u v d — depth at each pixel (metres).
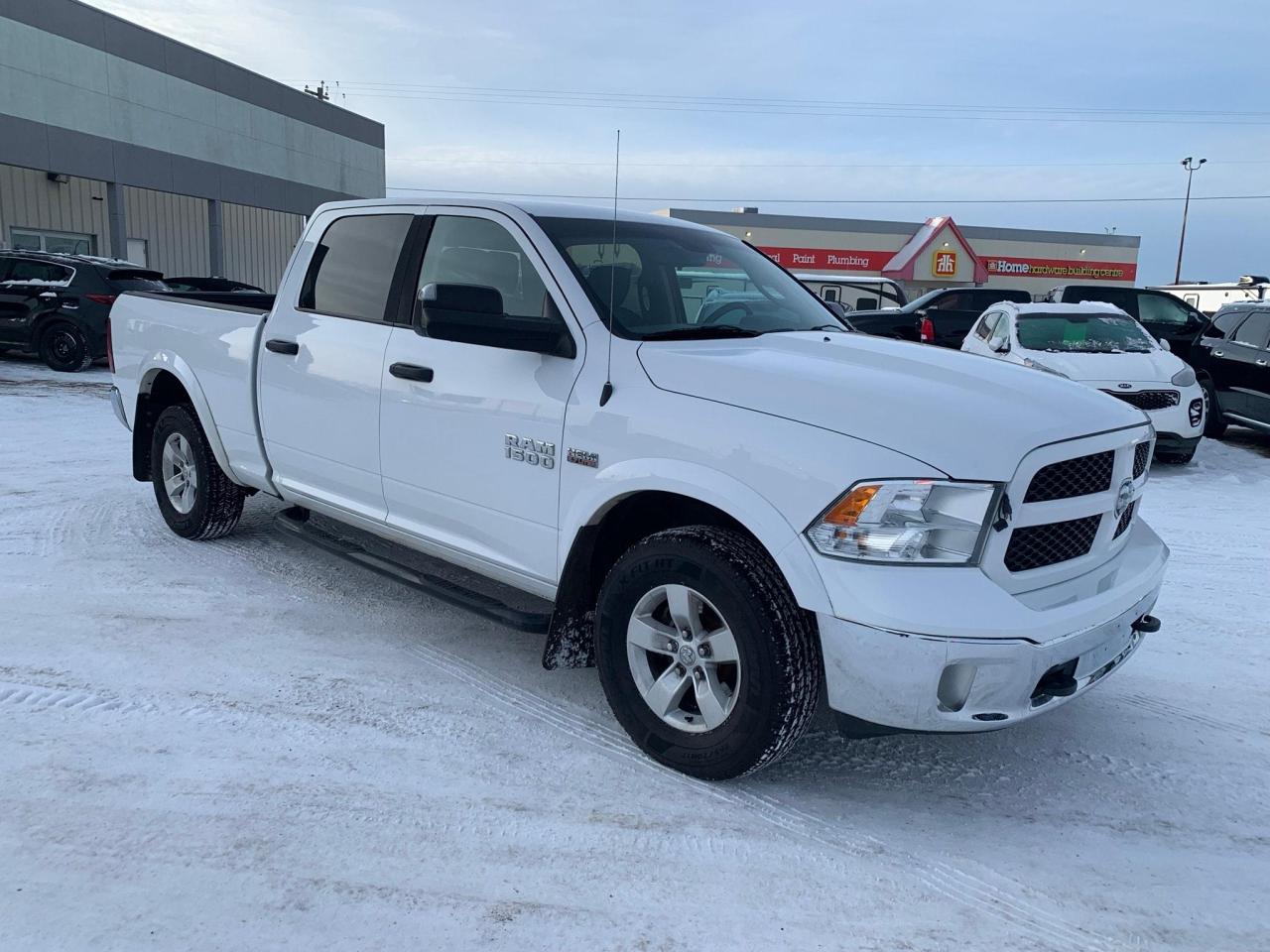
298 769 3.24
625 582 3.34
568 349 3.58
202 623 4.52
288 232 31.75
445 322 3.42
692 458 3.13
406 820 2.97
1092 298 15.71
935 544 2.85
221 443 5.27
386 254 4.38
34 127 19.31
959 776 3.43
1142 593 3.27
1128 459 3.30
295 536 4.76
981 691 2.82
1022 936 2.56
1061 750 3.65
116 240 21.97
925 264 43.09
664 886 2.71
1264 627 5.07
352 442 4.38
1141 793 3.35
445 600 3.95
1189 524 7.55
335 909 2.53
